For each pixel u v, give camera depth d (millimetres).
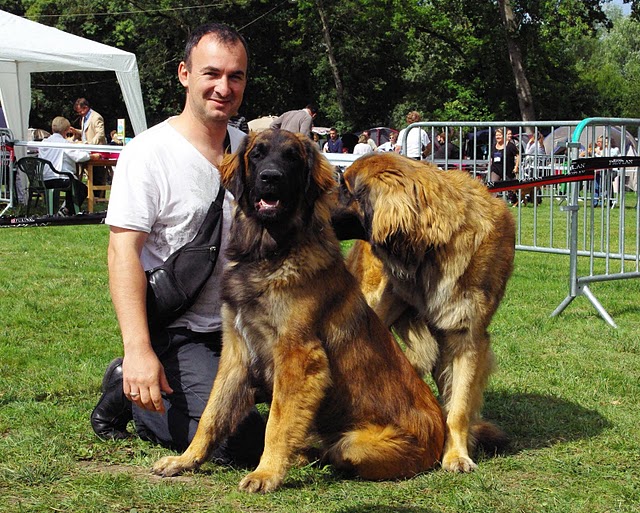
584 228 10406
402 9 39500
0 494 3508
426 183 4242
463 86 40969
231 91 4191
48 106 46250
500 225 4430
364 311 4008
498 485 3854
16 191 15945
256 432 4082
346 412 3896
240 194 3818
